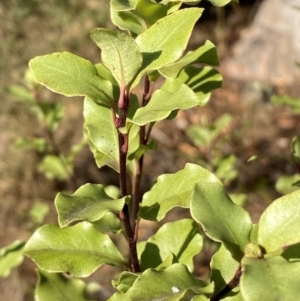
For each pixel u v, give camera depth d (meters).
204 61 0.18
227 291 0.14
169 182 0.17
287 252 0.13
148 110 0.15
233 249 0.13
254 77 0.75
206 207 0.13
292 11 0.78
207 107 0.68
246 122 0.65
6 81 0.63
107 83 0.15
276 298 0.11
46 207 0.47
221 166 0.39
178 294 0.13
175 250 0.19
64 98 0.64
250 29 0.81
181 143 0.61
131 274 0.16
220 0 0.16
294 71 0.74
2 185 0.56
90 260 0.17
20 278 0.48
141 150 0.18
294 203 0.12
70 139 0.60
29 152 0.57
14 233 0.53
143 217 0.17
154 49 0.15
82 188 0.16
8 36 0.68
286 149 0.61
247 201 0.51
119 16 0.18
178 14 0.15
